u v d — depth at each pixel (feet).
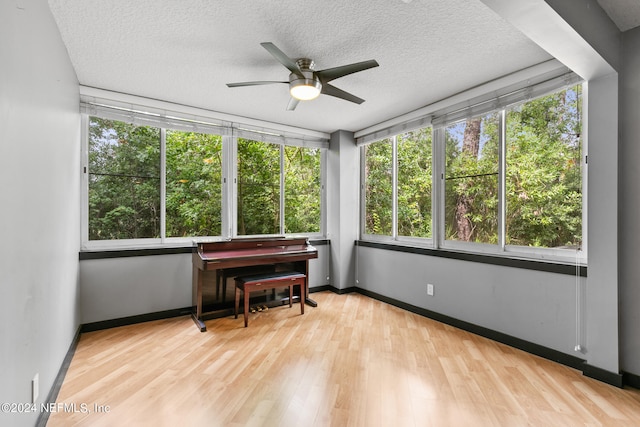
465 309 10.36
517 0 4.67
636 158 6.93
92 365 7.85
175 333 10.05
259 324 10.91
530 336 8.64
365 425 5.61
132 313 10.89
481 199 10.24
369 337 9.71
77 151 9.46
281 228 14.58
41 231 5.65
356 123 14.03
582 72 7.02
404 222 13.23
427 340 9.49
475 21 6.52
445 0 5.86
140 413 5.92
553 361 8.13
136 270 10.98
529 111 9.00
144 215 11.46
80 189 10.16
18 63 4.54
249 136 13.44
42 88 5.72
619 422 5.71
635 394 6.61
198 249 11.19
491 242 9.93
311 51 7.73
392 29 6.81
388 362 8.04
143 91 10.41
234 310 12.11
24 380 4.73
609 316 7.07
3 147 4.00
